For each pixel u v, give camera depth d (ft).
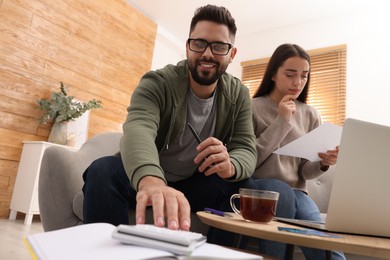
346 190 1.98
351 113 10.50
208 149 2.82
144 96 3.38
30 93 8.80
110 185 2.88
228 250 1.43
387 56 10.30
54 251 1.16
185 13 12.46
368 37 10.83
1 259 4.70
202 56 3.52
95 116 10.43
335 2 11.01
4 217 8.25
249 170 3.21
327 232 2.08
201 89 3.76
